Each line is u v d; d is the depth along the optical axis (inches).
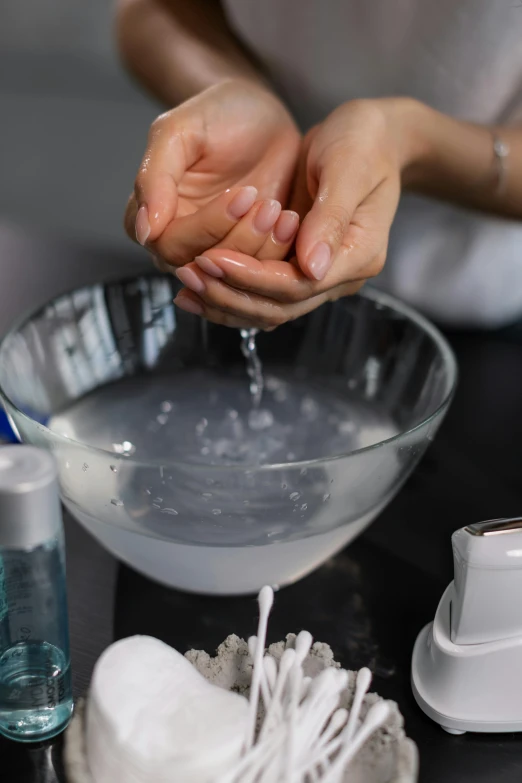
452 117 35.0
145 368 31.1
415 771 18.0
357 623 23.7
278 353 31.9
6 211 88.7
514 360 36.6
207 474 20.0
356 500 21.9
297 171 28.2
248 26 38.1
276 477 20.2
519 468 30.0
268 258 22.1
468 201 35.0
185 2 40.1
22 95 107.4
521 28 33.9
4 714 19.7
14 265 41.8
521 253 38.0
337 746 18.2
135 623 23.6
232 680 20.7
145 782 16.7
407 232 39.0
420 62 35.8
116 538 22.2
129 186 93.7
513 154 32.8
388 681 21.9
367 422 28.9
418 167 32.3
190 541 21.1
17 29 104.3
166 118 25.3
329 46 36.9
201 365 31.9
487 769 19.7
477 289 38.5
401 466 22.5
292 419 29.4
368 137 25.6
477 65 35.3
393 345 28.9
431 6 34.1
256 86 28.7
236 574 22.5
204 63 37.0
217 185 27.6
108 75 106.5
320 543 22.0
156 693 17.9
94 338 29.6
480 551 19.0
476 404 33.5
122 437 28.0
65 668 19.6
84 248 43.9
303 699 19.0
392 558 26.1
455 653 19.7
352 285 24.6
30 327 27.1
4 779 19.1
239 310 22.1
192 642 23.0
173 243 22.1
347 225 22.1
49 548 18.0
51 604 18.7
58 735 20.1
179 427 28.7
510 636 19.7
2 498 16.7
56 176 94.5
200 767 16.6
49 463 17.5
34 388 27.0
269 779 16.9
